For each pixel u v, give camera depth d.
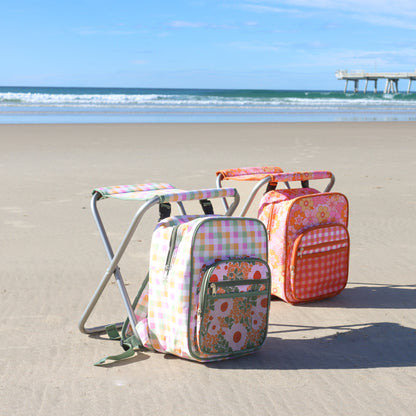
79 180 10.16
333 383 3.10
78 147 15.67
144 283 3.60
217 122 26.94
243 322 3.38
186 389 3.01
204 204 3.66
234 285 3.26
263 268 3.40
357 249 6.00
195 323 3.19
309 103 53.16
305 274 4.37
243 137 19.22
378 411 2.79
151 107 40.34
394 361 3.41
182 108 40.25
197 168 11.76
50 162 12.59
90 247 5.93
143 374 3.19
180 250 3.19
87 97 47.81
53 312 4.18
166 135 19.69
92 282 4.87
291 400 2.90
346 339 3.76
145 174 10.89
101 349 3.56
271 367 3.30
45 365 3.31
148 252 5.79
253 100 54.97
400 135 20.66
